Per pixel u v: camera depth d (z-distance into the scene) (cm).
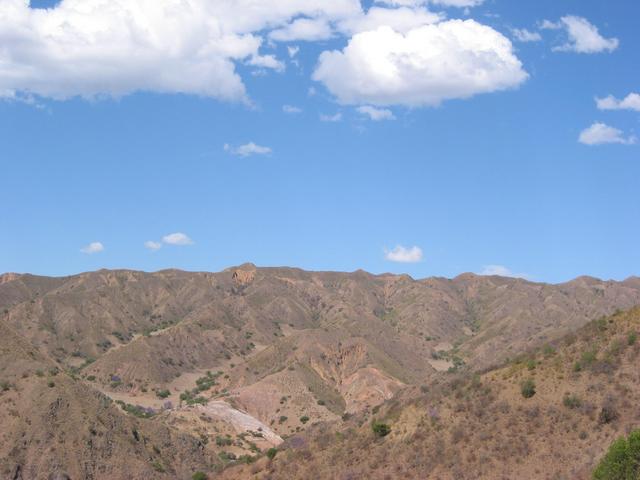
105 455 9438
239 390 16125
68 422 9550
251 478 8306
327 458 7919
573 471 6291
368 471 7312
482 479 6612
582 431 6744
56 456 9056
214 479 8769
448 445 7188
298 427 14350
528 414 7156
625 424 6581
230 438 12344
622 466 5494
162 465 10031
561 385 7356
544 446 6738
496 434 7069
